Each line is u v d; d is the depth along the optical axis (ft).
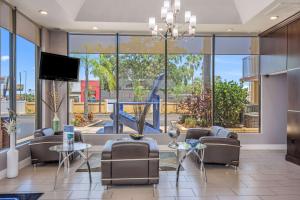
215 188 14.93
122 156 14.52
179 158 19.85
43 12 19.35
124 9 21.36
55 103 24.58
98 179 16.47
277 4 17.65
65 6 18.70
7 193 14.11
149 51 25.99
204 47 26.25
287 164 20.30
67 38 25.35
